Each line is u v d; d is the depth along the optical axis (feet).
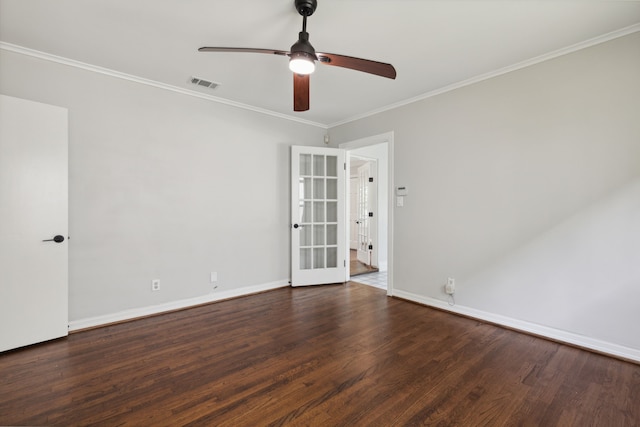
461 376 6.64
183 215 11.00
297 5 6.23
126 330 9.05
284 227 14.01
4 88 7.98
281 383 6.35
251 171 12.85
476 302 10.04
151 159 10.28
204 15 6.81
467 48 8.16
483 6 6.43
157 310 10.46
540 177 8.63
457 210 10.50
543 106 8.56
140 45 8.07
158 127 10.42
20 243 7.70
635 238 7.21
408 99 11.82
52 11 6.65
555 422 5.25
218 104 11.86
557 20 6.92
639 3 6.29
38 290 7.98
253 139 12.91
